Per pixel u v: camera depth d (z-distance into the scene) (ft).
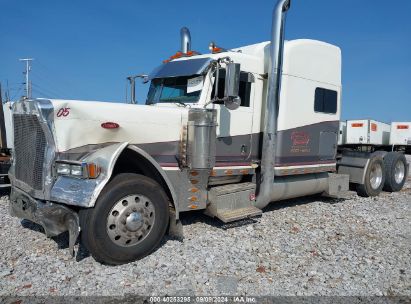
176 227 14.57
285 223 18.37
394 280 12.11
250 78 17.75
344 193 24.27
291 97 19.67
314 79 21.03
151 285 11.27
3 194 23.63
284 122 19.36
